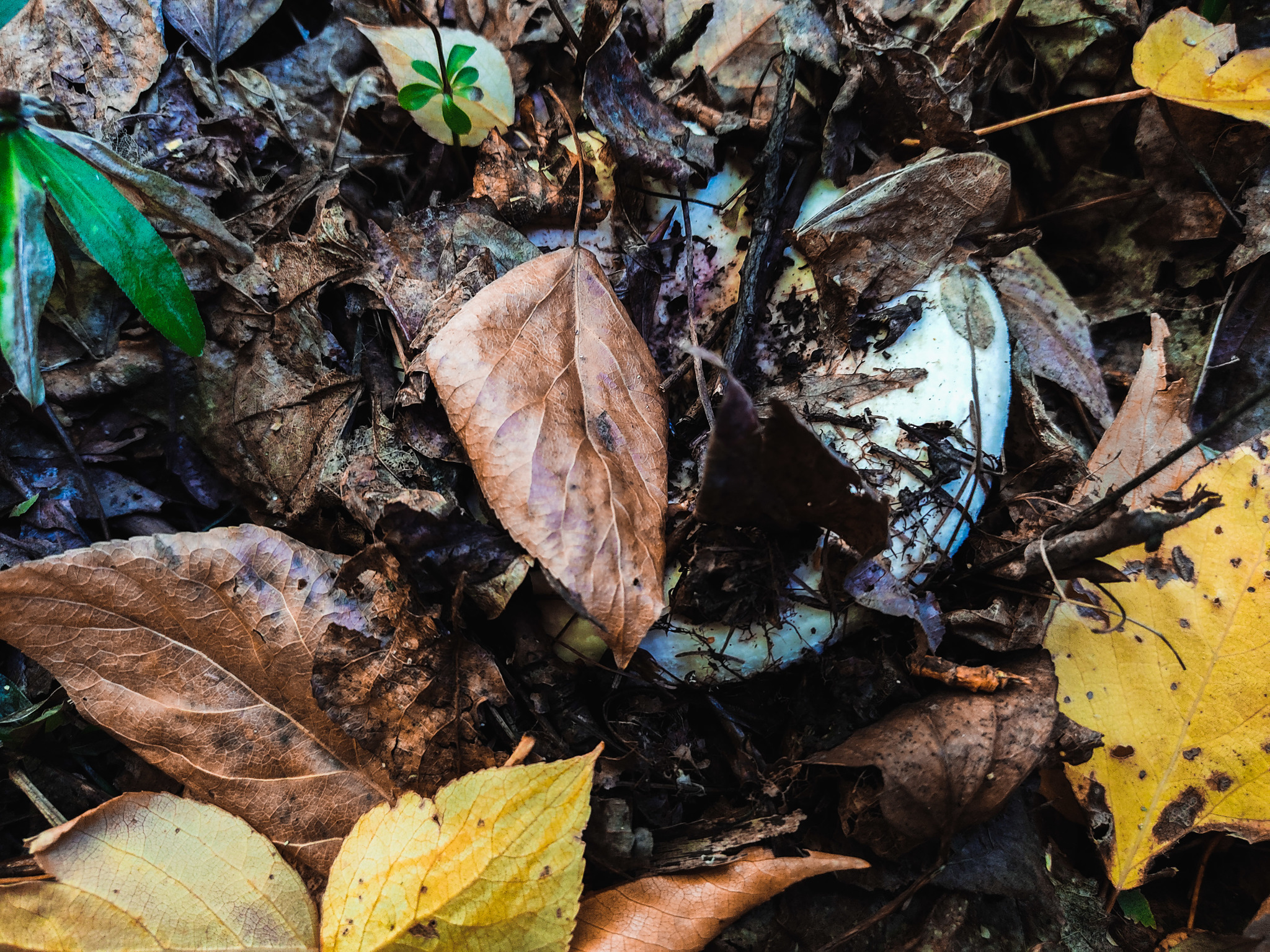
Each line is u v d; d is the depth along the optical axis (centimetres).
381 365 22
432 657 20
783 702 22
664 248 23
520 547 20
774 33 24
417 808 18
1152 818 21
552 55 25
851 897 21
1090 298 26
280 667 20
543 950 18
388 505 19
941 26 26
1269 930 20
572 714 21
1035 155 26
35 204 19
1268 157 24
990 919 21
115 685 19
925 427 22
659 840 20
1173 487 22
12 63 23
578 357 20
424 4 25
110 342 22
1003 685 20
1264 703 21
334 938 18
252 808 19
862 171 23
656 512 19
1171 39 23
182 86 24
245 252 21
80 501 22
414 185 25
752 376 23
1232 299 25
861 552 19
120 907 18
